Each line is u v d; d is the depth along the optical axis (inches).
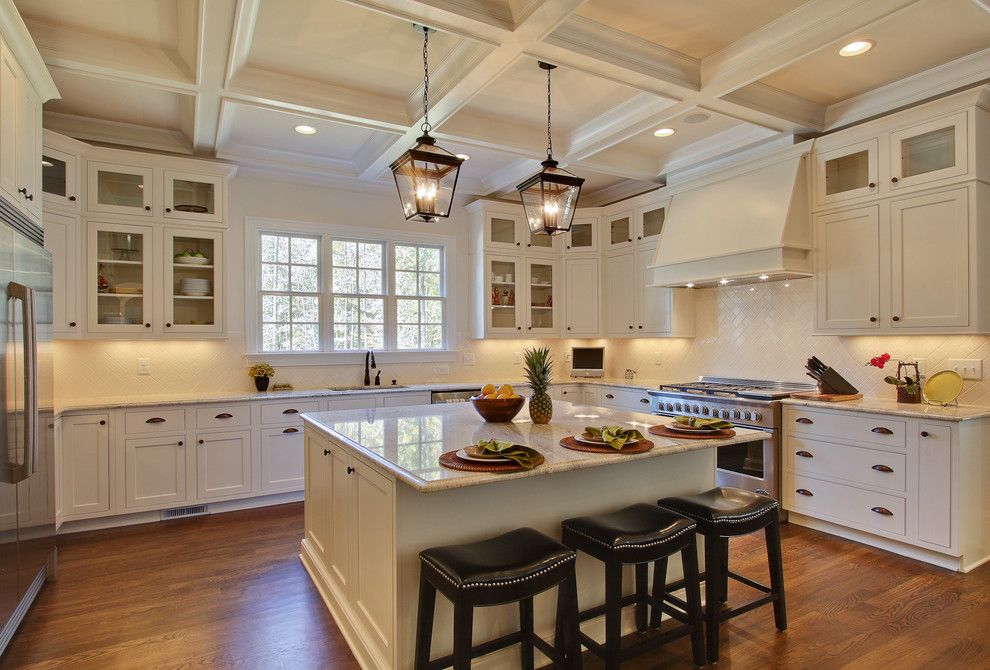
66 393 159.8
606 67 115.1
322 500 113.9
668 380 210.1
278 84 128.6
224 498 162.2
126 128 158.2
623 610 98.0
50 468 113.4
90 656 89.6
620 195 220.4
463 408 134.6
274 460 169.3
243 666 87.4
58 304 144.6
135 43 115.0
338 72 127.7
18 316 94.0
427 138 103.7
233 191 182.9
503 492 86.7
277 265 191.5
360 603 91.9
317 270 198.2
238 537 143.0
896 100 135.9
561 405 138.5
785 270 145.9
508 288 221.3
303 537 143.3
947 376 132.0
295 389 189.5
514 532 81.5
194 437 158.4
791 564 123.7
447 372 218.8
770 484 149.1
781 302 170.4
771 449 148.8
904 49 119.5
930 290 127.6
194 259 166.2
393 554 78.4
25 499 99.5
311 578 118.6
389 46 116.6
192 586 114.7
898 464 126.0
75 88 134.7
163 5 102.7
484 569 68.4
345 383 199.2
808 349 163.3
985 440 123.7
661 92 126.1
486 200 214.1
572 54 110.0
